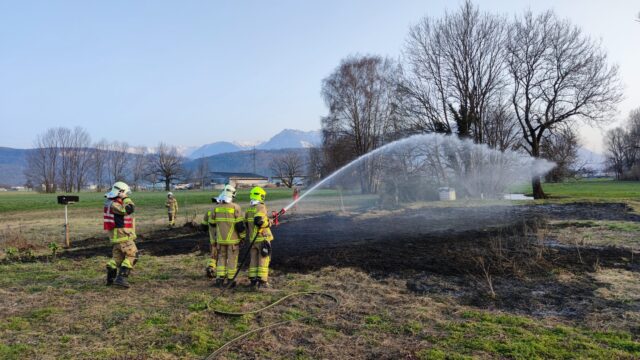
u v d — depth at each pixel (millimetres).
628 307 5242
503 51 28500
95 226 16812
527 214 16438
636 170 81562
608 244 9375
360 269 7570
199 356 4133
